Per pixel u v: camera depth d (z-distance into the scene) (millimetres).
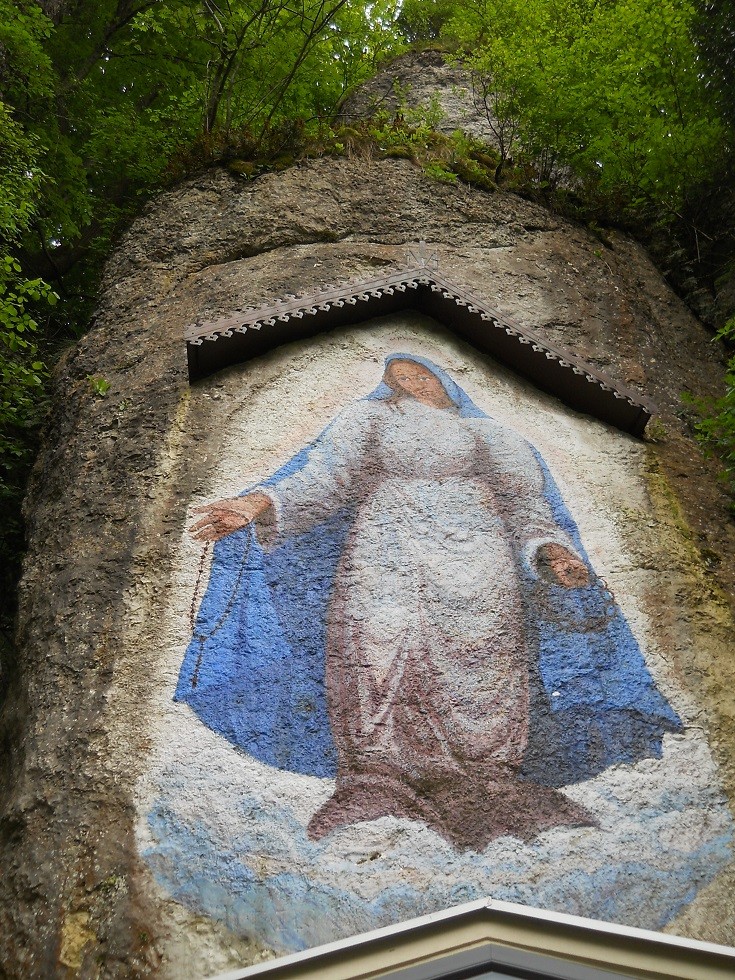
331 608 4730
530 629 4762
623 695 4578
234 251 7805
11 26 9531
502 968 3119
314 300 6191
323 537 5035
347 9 11938
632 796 4203
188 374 6133
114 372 6844
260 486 5312
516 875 3895
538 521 5297
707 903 3887
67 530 5613
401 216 8281
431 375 6070
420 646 4605
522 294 7656
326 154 8797
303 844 3938
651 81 9820
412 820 4027
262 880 3834
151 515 5305
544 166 9734
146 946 3662
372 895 3803
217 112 10172
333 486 5277
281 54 10844
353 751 4223
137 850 3930
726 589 5320
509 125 10375
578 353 7176
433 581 4871
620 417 6105
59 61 11438
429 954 3158
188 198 8398
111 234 9953
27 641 5141
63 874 3918
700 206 9359
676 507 5738
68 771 4270
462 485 5363
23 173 8508
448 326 6438
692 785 4277
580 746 4344
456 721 4359
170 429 5824
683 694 4648
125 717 4375
